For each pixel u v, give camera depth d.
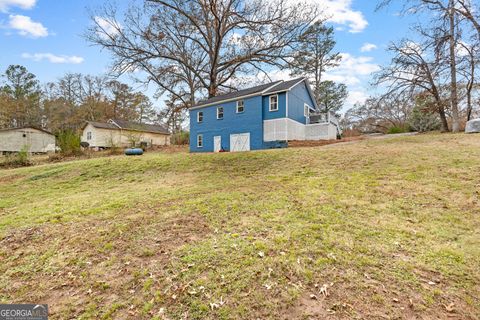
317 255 2.95
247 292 2.42
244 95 18.08
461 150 7.86
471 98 15.95
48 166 12.02
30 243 3.73
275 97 17.27
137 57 23.50
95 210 5.08
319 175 6.73
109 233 3.88
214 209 4.67
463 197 4.46
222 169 8.82
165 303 2.36
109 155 18.80
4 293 2.63
